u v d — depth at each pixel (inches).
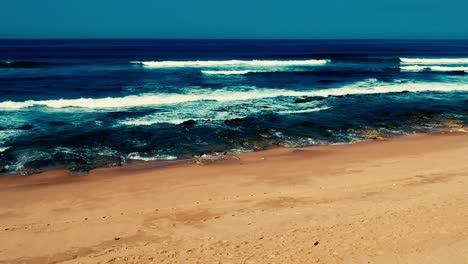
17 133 741.9
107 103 984.9
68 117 860.6
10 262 328.5
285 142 729.0
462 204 392.5
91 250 348.5
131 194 501.7
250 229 374.9
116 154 653.3
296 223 382.0
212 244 339.9
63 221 419.8
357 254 297.0
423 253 291.0
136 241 363.9
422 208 388.5
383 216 373.7
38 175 564.7
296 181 541.6
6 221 425.7
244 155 658.2
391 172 569.9
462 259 279.3
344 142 738.2
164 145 697.6
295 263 288.7
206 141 723.4
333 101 1065.5
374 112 957.2
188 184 534.6
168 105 979.3
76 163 610.5
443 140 757.3
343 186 510.0
